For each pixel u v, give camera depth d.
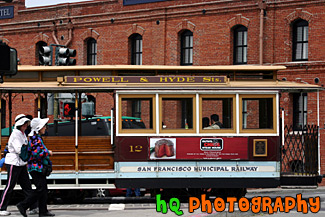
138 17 30.33
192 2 28.81
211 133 15.69
